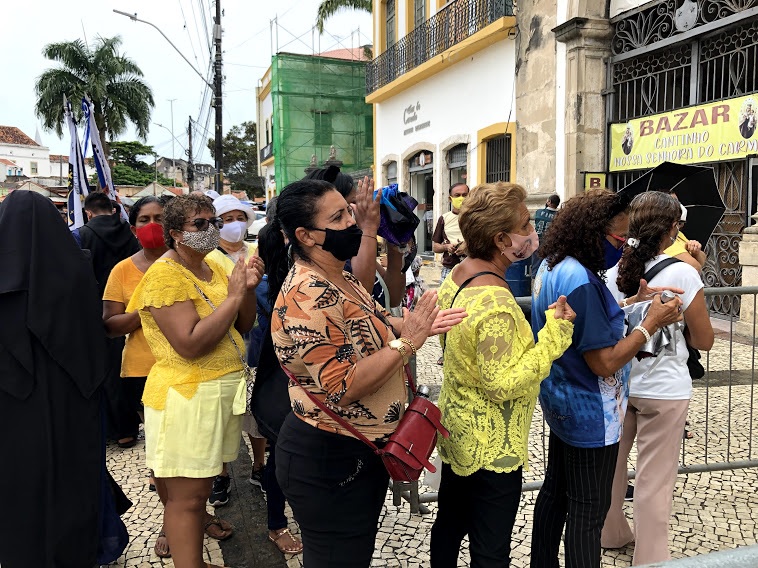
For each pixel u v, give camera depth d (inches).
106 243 167.9
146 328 96.0
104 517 105.1
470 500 83.7
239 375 98.6
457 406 82.2
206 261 108.8
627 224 95.3
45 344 86.4
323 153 1075.9
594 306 81.0
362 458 71.9
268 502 117.2
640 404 100.0
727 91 295.3
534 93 393.1
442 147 565.6
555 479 94.5
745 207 285.3
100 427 97.6
